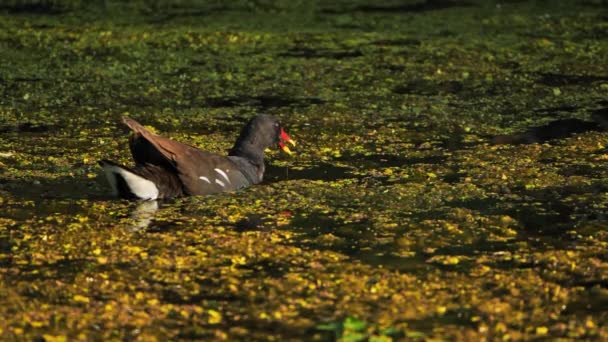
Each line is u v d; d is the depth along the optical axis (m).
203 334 9.30
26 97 19.03
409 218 12.66
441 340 9.19
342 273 10.80
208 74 21.12
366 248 11.60
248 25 26.16
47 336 9.09
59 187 13.80
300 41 24.33
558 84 20.62
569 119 18.02
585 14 27.67
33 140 16.27
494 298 10.16
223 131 17.09
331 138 16.70
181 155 13.35
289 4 29.03
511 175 14.54
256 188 13.91
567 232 12.19
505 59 22.72
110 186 13.84
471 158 15.47
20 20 26.55
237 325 9.51
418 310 9.85
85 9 28.14
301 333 9.36
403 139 16.67
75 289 10.27
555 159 15.41
